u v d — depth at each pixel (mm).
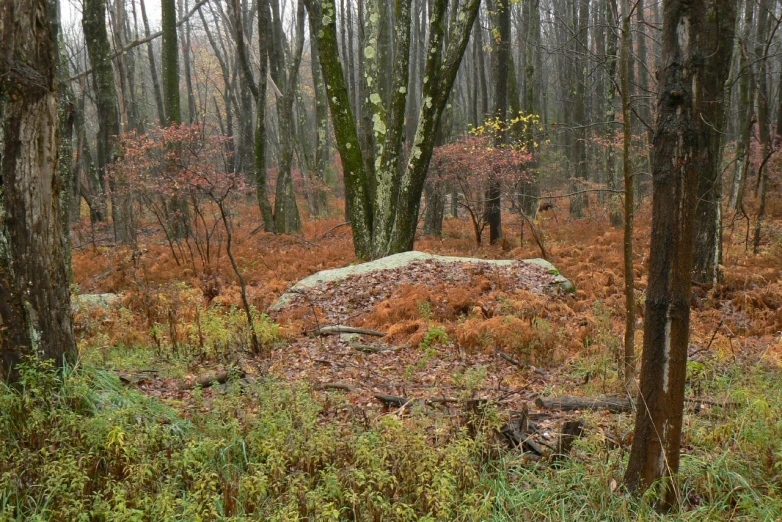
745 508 3668
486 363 7609
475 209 18312
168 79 17922
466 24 13172
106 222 22656
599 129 25031
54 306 4891
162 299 9945
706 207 10984
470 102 35625
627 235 6156
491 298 10250
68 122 10672
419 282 11172
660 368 3623
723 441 4480
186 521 3492
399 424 4449
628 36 5953
